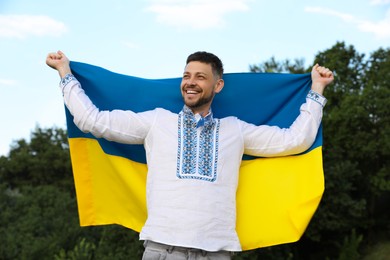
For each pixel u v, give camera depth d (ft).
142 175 14.69
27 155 68.08
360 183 48.75
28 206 50.26
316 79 13.91
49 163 67.36
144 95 14.73
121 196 14.69
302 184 13.69
